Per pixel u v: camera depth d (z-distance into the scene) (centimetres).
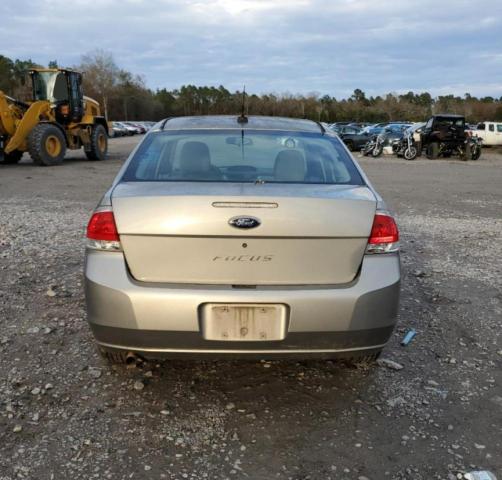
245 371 342
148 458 258
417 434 281
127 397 310
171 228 272
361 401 311
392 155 2847
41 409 295
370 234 284
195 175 324
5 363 345
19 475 245
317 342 279
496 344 390
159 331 272
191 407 302
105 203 289
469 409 304
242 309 272
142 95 10106
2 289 481
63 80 1889
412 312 447
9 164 1880
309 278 279
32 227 757
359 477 248
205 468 253
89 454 260
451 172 1853
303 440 275
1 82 8538
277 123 394
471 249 672
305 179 325
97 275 279
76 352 362
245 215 271
